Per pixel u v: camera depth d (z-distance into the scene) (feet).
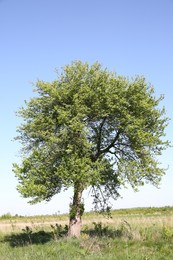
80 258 58.70
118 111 81.41
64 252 62.95
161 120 82.53
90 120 83.05
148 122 83.30
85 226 100.94
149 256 60.18
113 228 92.84
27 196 75.97
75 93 81.25
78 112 77.92
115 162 82.12
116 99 80.02
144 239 72.95
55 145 77.82
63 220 160.97
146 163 80.53
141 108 80.74
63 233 89.45
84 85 82.02
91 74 83.46
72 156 77.00
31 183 75.82
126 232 80.33
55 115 82.07
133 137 78.64
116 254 61.93
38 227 111.55
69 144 77.46
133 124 79.77
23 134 83.41
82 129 77.25
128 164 80.79
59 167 76.89
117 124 80.59
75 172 76.23
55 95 79.61
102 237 77.15
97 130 84.43
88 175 75.61
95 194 87.71
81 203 83.25
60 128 80.94
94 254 62.03
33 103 82.69
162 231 76.74
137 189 78.02
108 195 87.61
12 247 75.36
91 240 72.18
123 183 79.41
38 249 67.97
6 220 186.19
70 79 83.61
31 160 78.18
